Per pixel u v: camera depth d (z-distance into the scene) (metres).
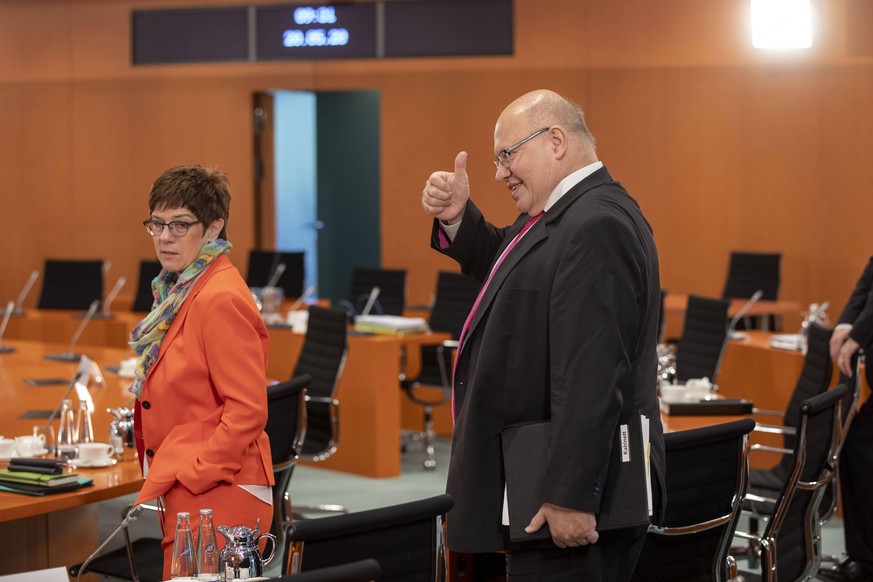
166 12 10.37
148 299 8.61
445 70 9.84
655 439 2.52
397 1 9.79
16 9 10.77
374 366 6.49
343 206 11.70
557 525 2.36
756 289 8.77
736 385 6.36
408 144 9.98
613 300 2.35
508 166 2.57
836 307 8.82
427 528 2.23
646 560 2.94
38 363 5.73
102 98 10.62
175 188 2.64
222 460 2.57
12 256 10.91
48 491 2.95
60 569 2.05
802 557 3.35
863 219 8.61
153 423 2.68
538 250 2.50
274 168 10.60
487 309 2.56
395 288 8.47
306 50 10.02
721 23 9.27
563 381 2.34
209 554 2.23
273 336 6.91
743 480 3.02
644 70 9.48
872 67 8.55
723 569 3.08
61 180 10.77
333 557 2.08
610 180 2.56
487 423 2.53
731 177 9.30
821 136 8.85
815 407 3.13
